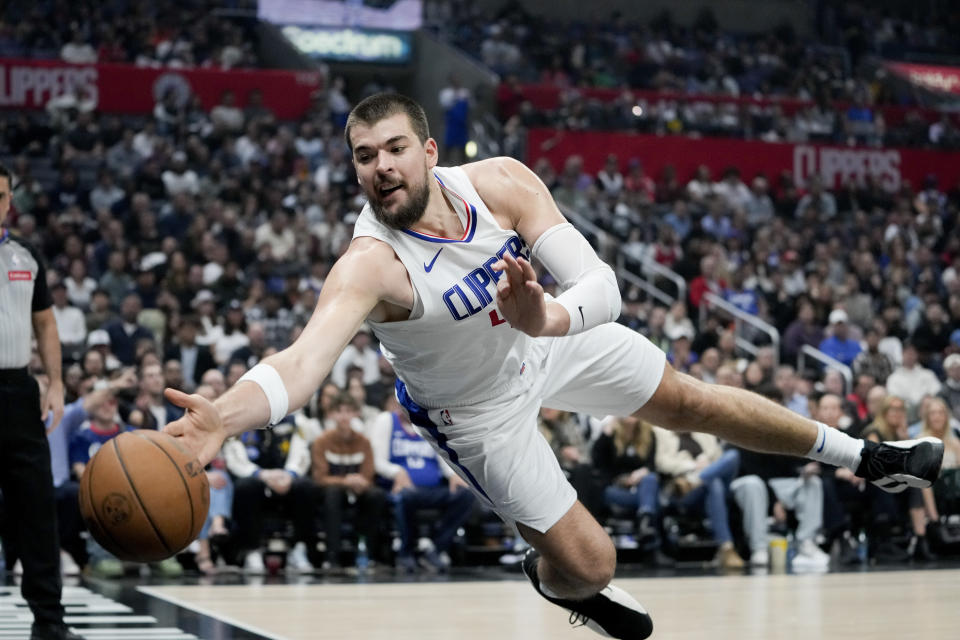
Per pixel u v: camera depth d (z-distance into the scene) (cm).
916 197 2028
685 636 601
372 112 360
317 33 2348
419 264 373
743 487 1008
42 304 563
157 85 1791
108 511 269
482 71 2220
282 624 632
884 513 1052
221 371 1095
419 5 2452
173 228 1461
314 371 316
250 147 1717
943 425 1083
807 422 461
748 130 2109
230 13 2256
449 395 414
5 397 536
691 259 1611
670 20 2659
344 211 1614
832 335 1430
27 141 1672
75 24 1969
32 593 543
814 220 1884
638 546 988
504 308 312
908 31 2789
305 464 950
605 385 444
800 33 2775
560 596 465
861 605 732
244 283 1336
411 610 699
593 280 366
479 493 439
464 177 388
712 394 452
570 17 2608
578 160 1825
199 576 889
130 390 966
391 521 969
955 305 1617
